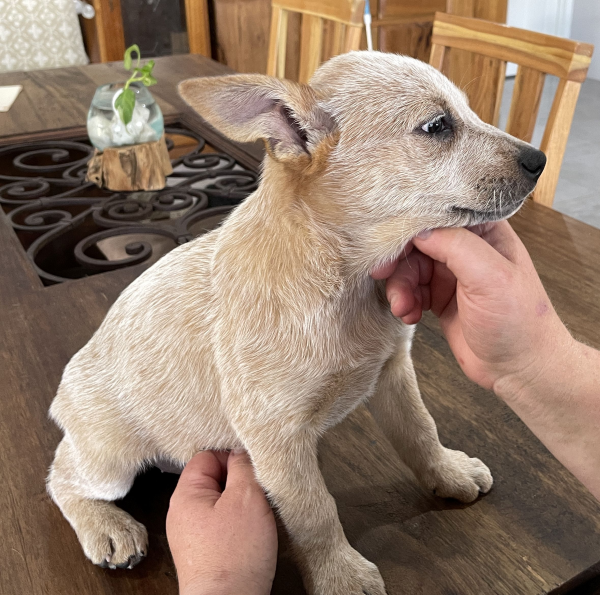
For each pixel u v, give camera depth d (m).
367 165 0.88
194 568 0.74
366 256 0.89
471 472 0.89
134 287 1.01
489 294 0.69
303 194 0.89
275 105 0.88
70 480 0.94
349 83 0.91
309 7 2.23
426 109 0.88
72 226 1.59
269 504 0.86
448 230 0.74
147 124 1.75
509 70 4.86
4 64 3.88
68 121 2.22
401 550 0.81
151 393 0.95
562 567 0.76
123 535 0.84
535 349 0.71
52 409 1.02
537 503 0.85
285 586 0.83
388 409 0.96
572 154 3.72
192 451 1.00
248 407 0.85
